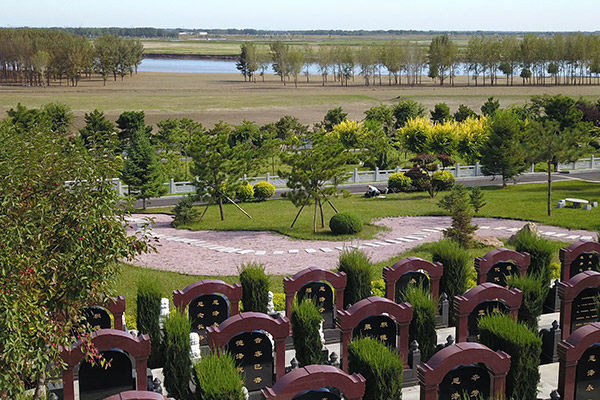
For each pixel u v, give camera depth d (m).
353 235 34.50
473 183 53.38
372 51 188.75
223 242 33.22
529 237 23.08
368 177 55.84
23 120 67.00
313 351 16.47
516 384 14.08
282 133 78.50
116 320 17.55
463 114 85.56
